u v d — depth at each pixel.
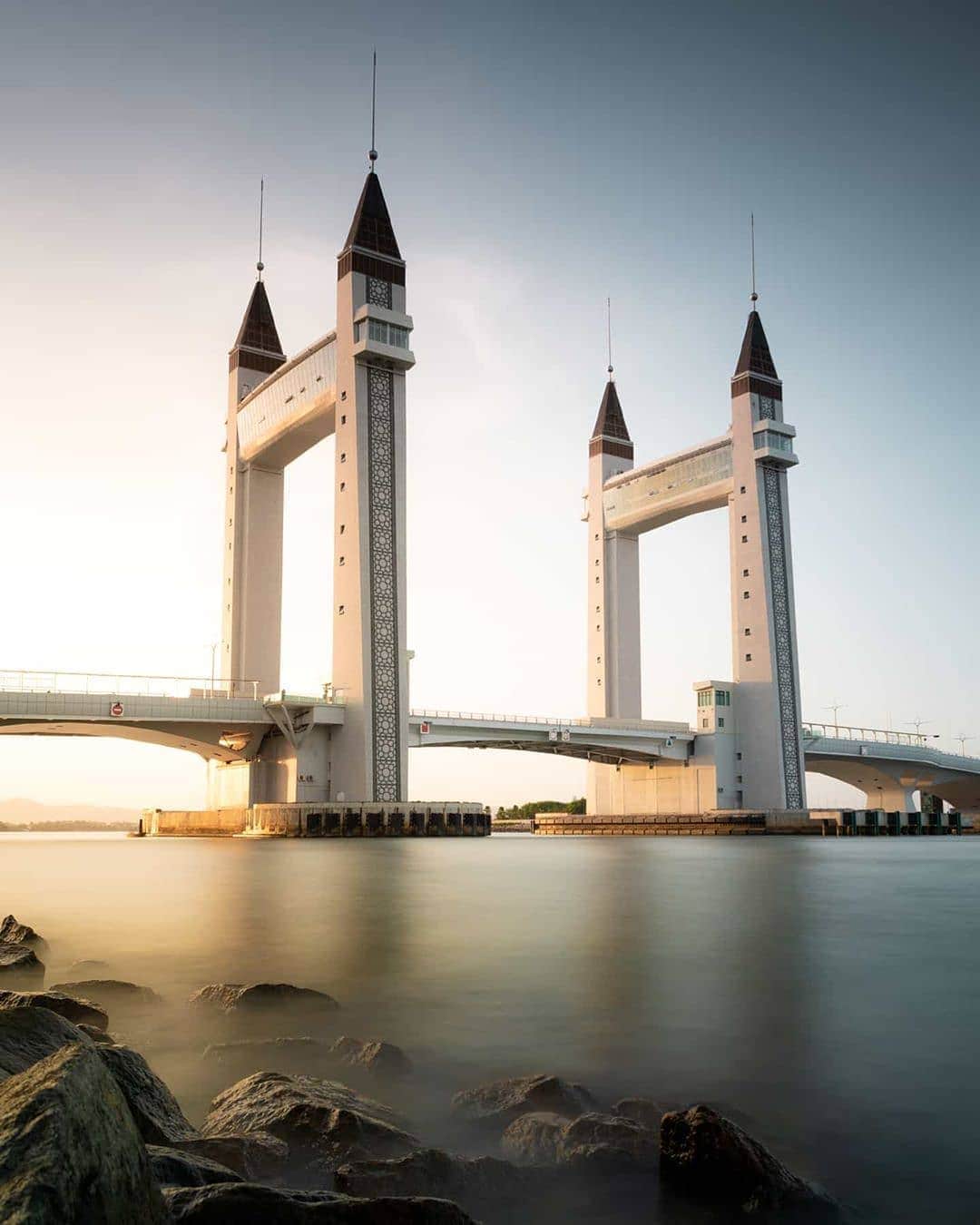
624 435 115.81
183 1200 5.28
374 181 82.69
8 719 69.88
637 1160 7.17
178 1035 10.86
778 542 98.56
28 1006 7.30
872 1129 7.96
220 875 36.41
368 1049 9.70
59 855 53.28
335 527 78.50
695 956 16.41
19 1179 4.04
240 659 88.50
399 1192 6.42
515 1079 8.71
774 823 92.88
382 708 75.62
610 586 110.75
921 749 125.56
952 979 14.26
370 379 78.31
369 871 38.50
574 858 49.19
